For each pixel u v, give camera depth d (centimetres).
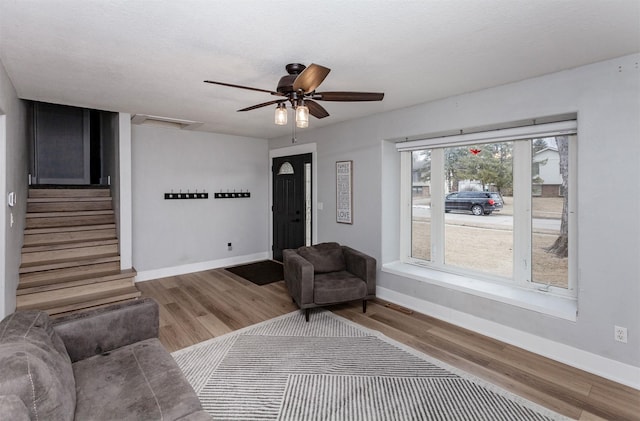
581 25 184
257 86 294
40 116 516
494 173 329
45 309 321
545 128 276
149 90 305
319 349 279
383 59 231
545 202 294
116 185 425
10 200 269
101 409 139
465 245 354
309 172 517
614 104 229
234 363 256
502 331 293
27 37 198
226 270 534
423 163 391
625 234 227
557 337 260
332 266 385
